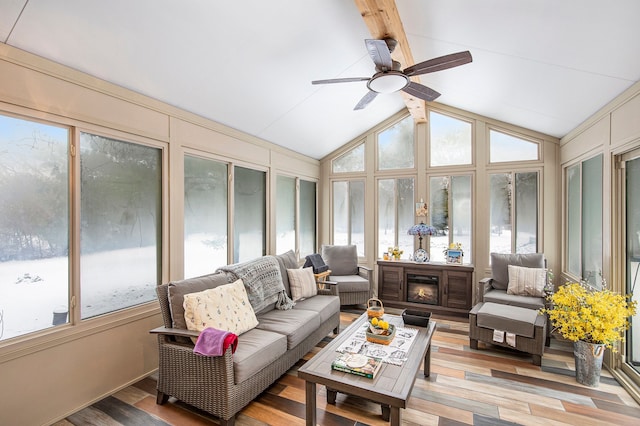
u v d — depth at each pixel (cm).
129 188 265
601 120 306
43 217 211
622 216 280
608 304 245
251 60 274
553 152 435
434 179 506
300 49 279
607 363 284
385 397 169
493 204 470
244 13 222
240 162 390
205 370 207
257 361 222
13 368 193
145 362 273
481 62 303
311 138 488
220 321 238
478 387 252
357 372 189
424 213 499
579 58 242
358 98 412
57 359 214
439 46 294
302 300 354
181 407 229
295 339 266
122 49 220
